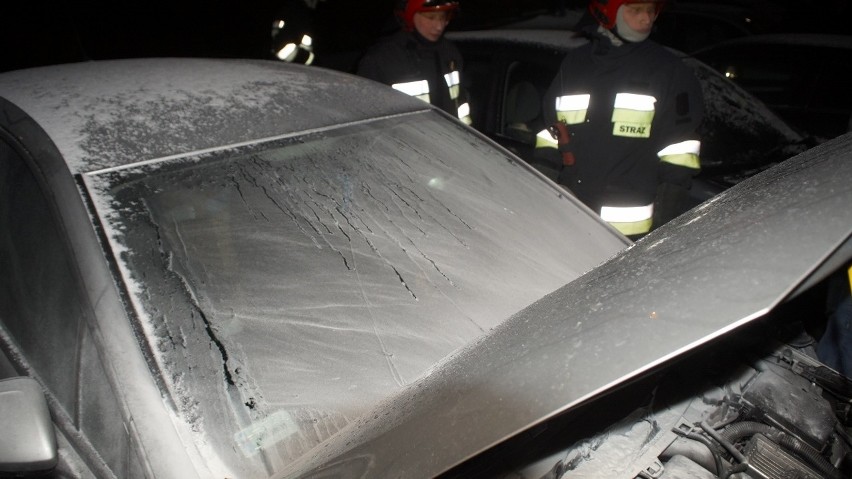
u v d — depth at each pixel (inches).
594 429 44.2
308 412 51.3
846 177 37.2
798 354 56.6
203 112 70.6
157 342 50.7
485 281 67.5
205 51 352.8
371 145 78.7
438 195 76.3
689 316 32.4
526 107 146.9
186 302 54.1
